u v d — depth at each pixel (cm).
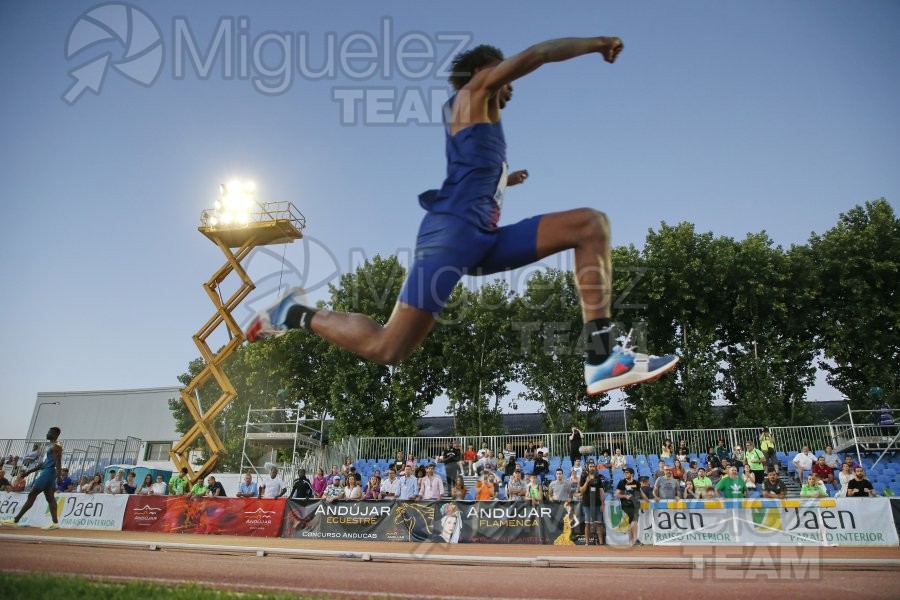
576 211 324
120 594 429
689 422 2712
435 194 332
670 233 3008
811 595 450
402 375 3114
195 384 2678
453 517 1323
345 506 1384
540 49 299
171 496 1489
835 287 2916
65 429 4162
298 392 3391
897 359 2820
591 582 536
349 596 446
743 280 2889
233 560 761
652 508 1262
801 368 2862
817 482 1534
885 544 1152
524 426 3434
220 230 2659
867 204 3014
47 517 1531
